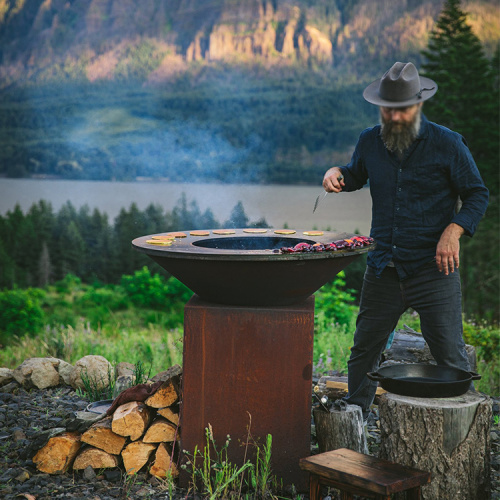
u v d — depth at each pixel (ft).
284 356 9.06
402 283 9.98
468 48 76.18
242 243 10.85
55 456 9.71
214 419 9.21
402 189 9.74
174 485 9.40
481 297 63.26
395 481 7.09
